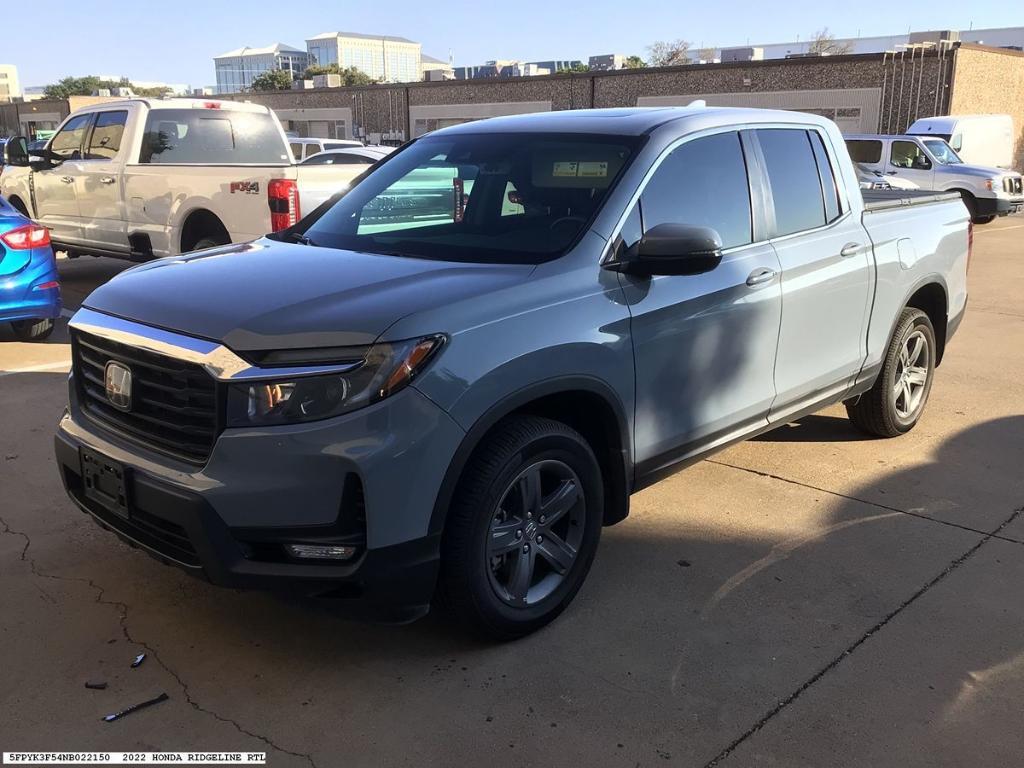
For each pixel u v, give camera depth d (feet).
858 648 10.23
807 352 13.93
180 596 11.32
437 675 9.71
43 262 23.03
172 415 9.37
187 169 26.68
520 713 9.07
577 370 10.05
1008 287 35.65
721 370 12.24
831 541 12.98
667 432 11.63
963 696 9.37
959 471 15.74
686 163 12.08
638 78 116.98
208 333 9.01
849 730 8.82
